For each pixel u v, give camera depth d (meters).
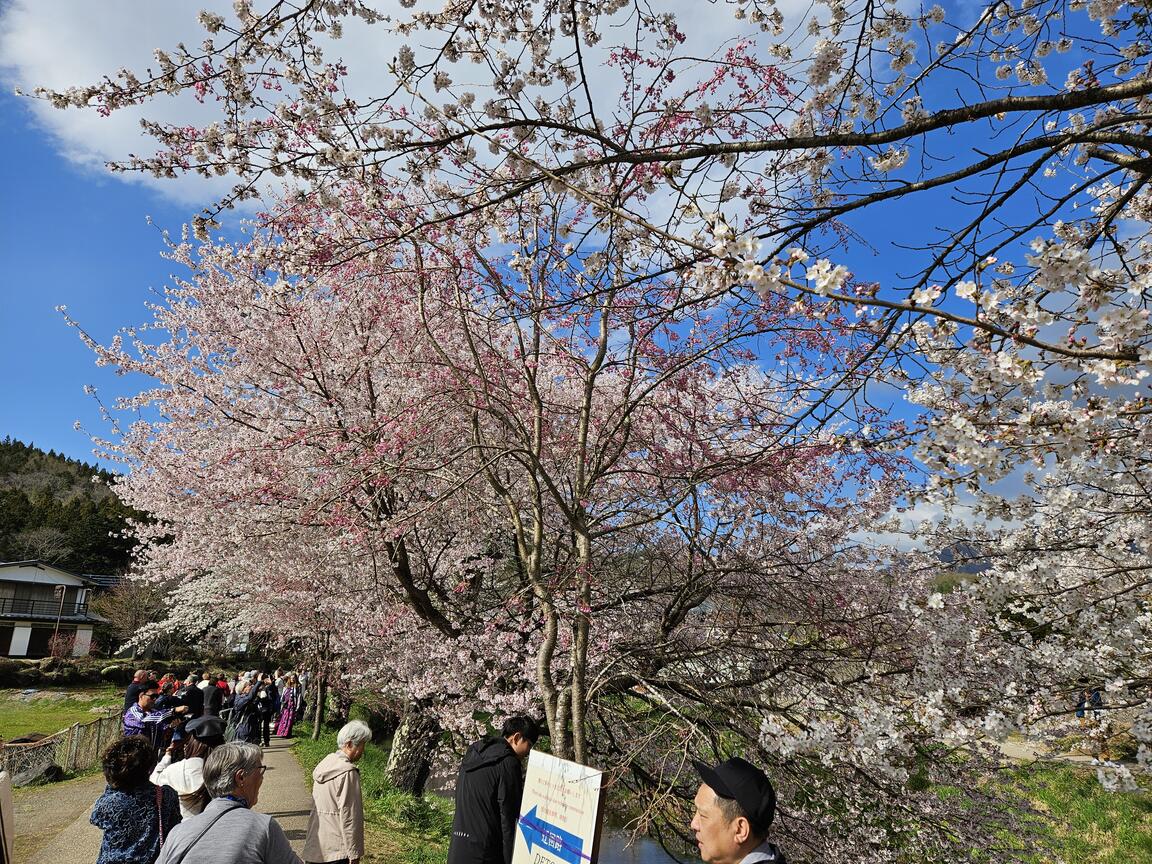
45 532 59.12
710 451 7.03
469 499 8.32
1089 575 5.05
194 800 4.64
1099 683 4.51
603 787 3.54
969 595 4.80
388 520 7.76
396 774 11.68
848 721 5.12
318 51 3.85
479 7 4.25
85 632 45.12
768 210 4.09
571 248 5.38
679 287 4.77
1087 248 3.55
